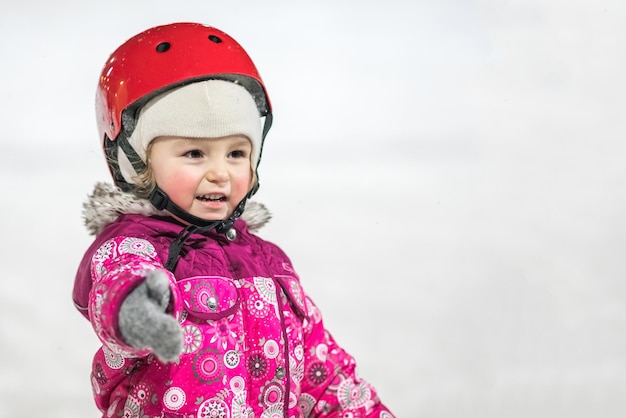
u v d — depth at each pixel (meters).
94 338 6.75
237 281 3.67
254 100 3.94
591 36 14.65
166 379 3.47
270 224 9.12
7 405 5.80
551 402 5.96
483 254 8.50
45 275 7.76
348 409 4.01
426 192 10.20
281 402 3.65
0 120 11.95
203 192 3.74
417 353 6.59
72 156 10.88
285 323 3.75
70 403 5.88
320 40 14.75
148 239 3.56
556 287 7.76
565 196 10.03
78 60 13.40
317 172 10.82
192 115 3.66
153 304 2.89
